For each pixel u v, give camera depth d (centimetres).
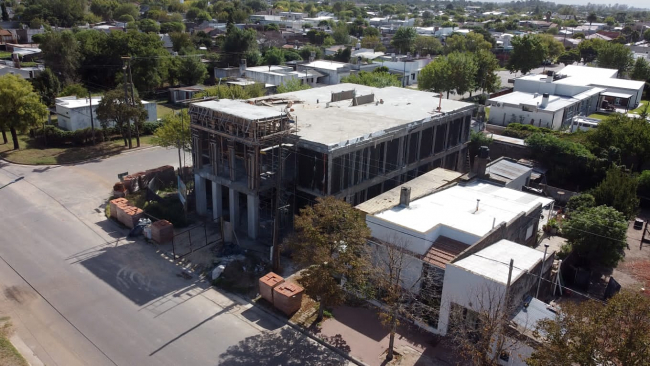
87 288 3419
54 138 6656
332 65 10575
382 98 5953
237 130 3916
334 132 4275
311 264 3269
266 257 3866
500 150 6372
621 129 5997
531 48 11906
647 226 4700
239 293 3419
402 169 4838
